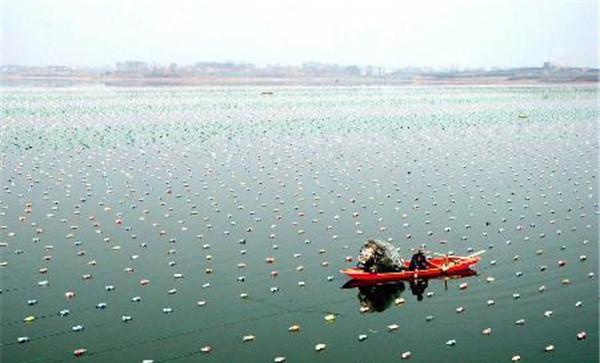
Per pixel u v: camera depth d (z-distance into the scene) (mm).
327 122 95188
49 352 24188
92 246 36312
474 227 40031
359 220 41625
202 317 27188
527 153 66875
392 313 27625
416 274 31188
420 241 37281
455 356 23766
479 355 23797
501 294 29438
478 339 25125
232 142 73438
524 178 54469
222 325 26453
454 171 57500
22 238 37625
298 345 24734
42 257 34500
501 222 41125
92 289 30203
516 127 89438
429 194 48719
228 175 55094
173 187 50469
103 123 91500
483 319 26906
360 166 59594
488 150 68812
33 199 46406
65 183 51562
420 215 42844
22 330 25984
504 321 26688
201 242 37062
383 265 31250
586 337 25109
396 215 42844
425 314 27516
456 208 44656
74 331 25891
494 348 24344
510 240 37375
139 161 61000
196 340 25141
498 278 31375
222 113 108875
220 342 24984
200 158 62969
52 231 39000
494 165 60219
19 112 106625
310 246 36344
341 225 40469
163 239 37594
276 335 25578
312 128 87562
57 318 27078
